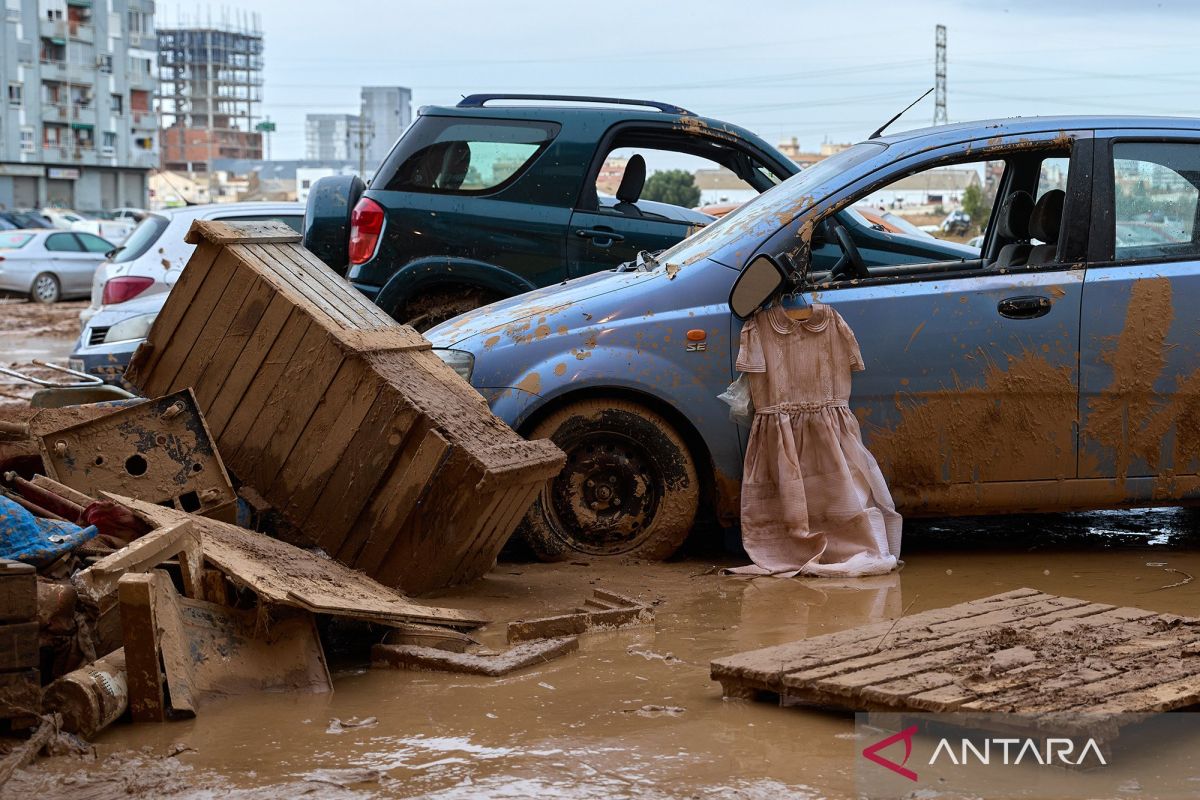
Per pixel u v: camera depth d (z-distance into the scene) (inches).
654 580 229.6
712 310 241.1
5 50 3742.6
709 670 173.6
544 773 135.3
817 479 235.1
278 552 193.5
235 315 225.3
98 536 183.6
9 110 3772.1
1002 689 146.1
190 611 165.8
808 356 234.5
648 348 239.6
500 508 214.7
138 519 187.9
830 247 265.6
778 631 194.1
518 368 239.6
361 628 198.8
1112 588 221.8
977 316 239.9
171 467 212.2
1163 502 245.1
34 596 143.3
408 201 332.8
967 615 182.1
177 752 142.2
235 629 169.8
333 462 215.0
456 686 168.4
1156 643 165.3
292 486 218.7
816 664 158.4
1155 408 242.4
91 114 4065.0
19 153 3816.4
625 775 134.6
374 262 332.5
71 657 157.3
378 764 138.3
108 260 524.1
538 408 238.1
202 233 227.6
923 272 259.3
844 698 148.2
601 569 237.6
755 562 234.2
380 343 219.5
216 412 225.3
